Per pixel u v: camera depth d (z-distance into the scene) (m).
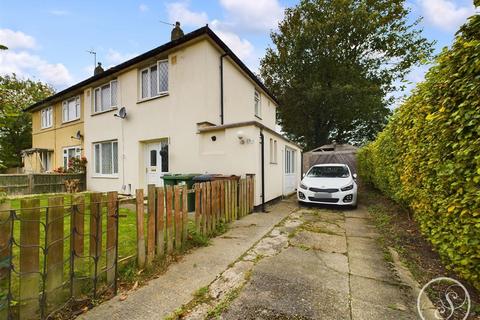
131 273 2.84
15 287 2.28
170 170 8.24
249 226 5.25
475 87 2.08
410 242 4.07
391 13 19.27
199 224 4.18
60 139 13.05
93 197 2.46
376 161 8.02
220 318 2.15
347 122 21.83
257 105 12.60
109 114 10.13
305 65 20.88
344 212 6.72
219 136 7.30
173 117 8.17
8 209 1.84
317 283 2.77
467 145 2.20
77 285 2.33
